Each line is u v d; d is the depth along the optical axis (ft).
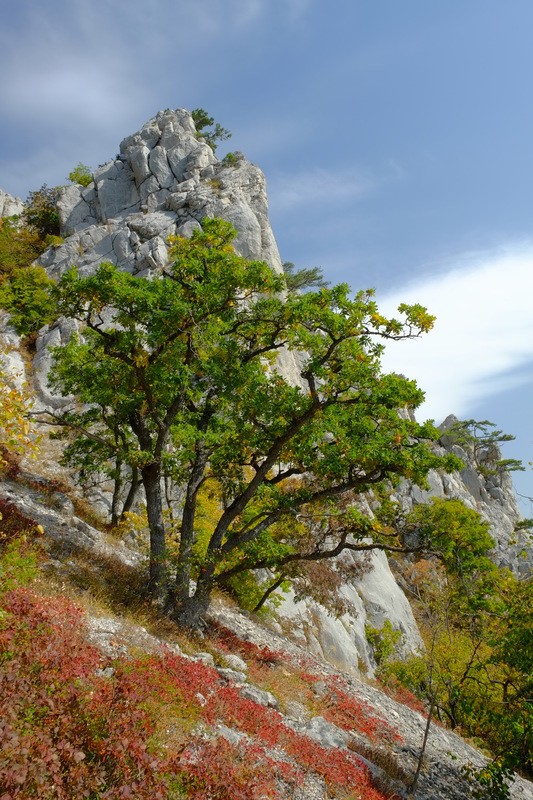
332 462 52.44
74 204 162.81
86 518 72.59
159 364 52.01
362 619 103.50
